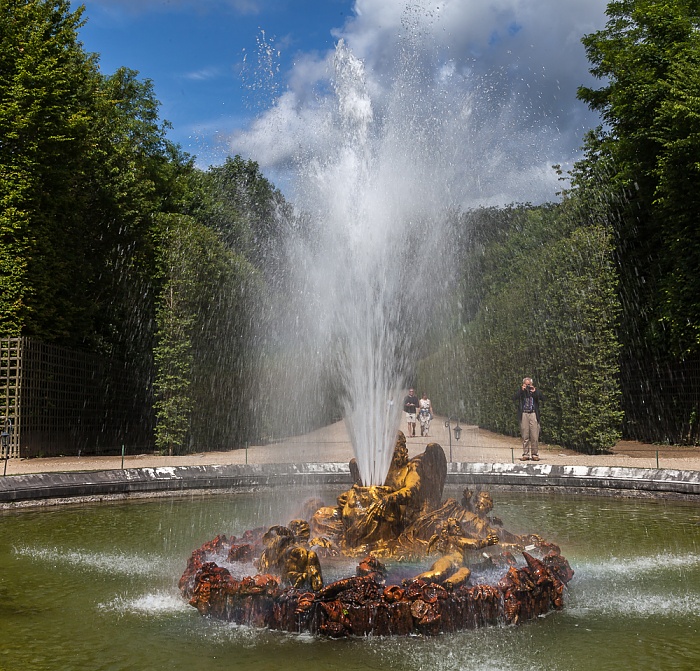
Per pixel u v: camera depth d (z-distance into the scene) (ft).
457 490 38.70
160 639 15.08
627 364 77.25
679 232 65.16
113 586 19.52
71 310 67.92
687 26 71.82
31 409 58.59
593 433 60.23
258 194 147.84
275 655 14.05
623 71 75.92
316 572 16.74
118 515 31.81
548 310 69.05
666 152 63.46
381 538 20.07
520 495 37.52
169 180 120.57
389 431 22.67
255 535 21.24
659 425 72.13
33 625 16.11
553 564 18.20
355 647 14.44
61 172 67.05
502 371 86.28
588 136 95.50
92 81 84.99
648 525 28.25
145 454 66.18
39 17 70.03
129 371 87.30
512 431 81.87
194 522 29.81
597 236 65.98
